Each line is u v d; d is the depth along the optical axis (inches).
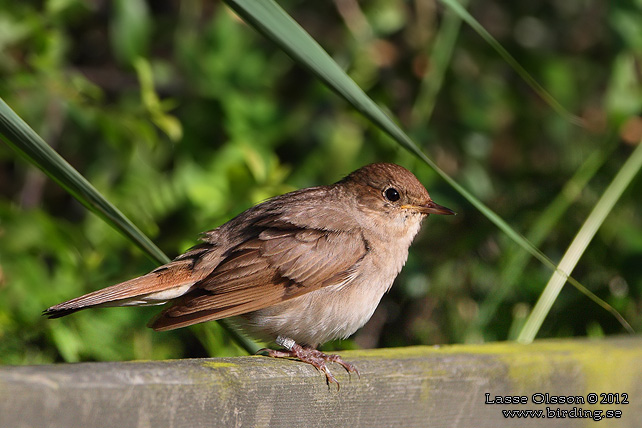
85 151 471.8
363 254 320.5
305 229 315.9
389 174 337.1
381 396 255.3
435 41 490.0
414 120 472.1
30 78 408.8
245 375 233.1
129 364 222.4
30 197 485.4
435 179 483.2
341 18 527.8
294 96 504.1
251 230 316.8
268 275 304.5
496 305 426.3
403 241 337.4
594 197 462.6
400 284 468.1
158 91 485.7
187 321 284.7
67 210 499.2
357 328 323.6
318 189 344.8
